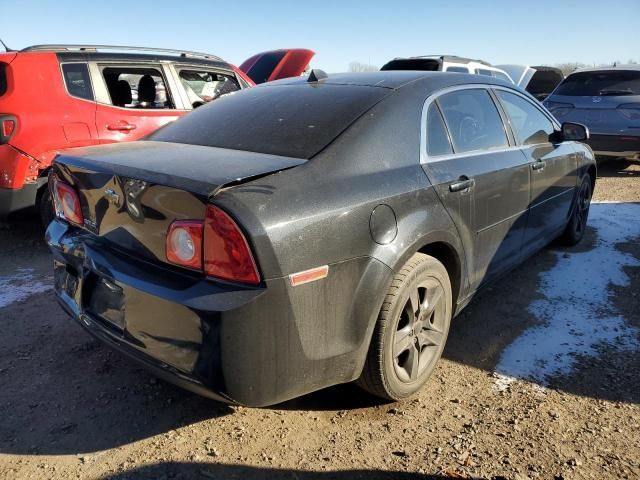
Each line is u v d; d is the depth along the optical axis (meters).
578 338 3.34
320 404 2.70
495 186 3.21
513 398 2.73
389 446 2.39
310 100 2.88
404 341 2.60
